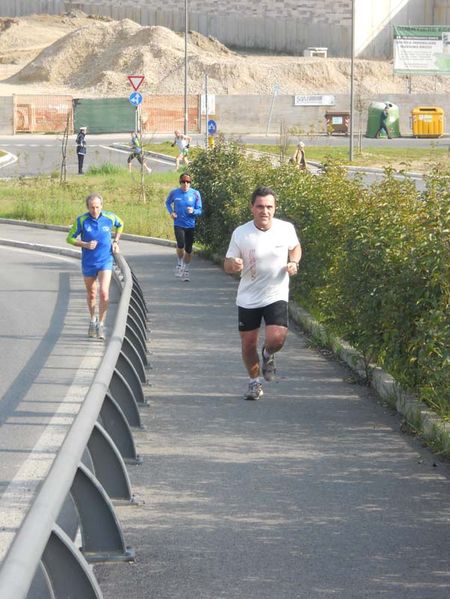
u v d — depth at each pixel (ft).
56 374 59.11
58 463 26.91
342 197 74.33
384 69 445.37
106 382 36.91
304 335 70.38
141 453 42.39
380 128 343.05
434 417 44.65
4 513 35.45
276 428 46.32
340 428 46.29
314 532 33.01
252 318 51.06
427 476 39.11
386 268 51.78
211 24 503.20
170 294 90.79
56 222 152.15
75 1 552.82
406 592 28.19
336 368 59.62
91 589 26.08
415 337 47.14
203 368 60.08
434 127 345.51
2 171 222.28
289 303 78.95
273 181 96.63
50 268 110.01
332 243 71.10
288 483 38.27
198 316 79.25
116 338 46.21
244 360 51.85
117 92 417.28
